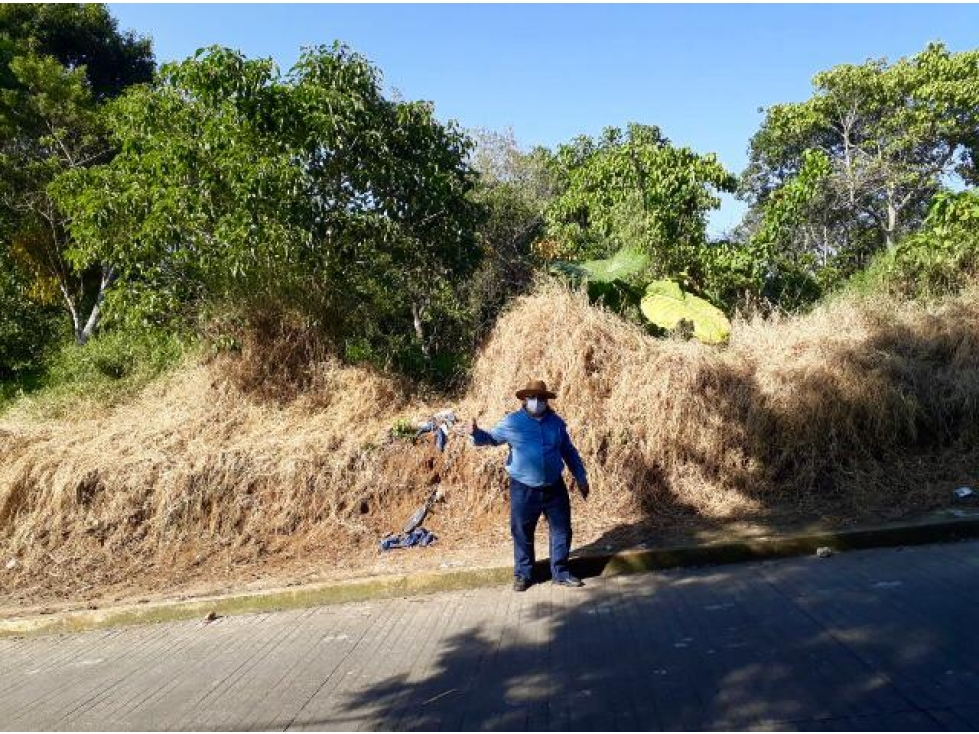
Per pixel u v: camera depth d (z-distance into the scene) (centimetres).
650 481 738
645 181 1299
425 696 399
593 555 598
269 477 778
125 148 933
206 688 451
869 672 362
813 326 823
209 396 916
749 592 504
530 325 839
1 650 590
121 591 683
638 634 452
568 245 1581
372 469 777
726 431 743
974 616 414
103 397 1036
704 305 968
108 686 476
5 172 1582
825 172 1223
